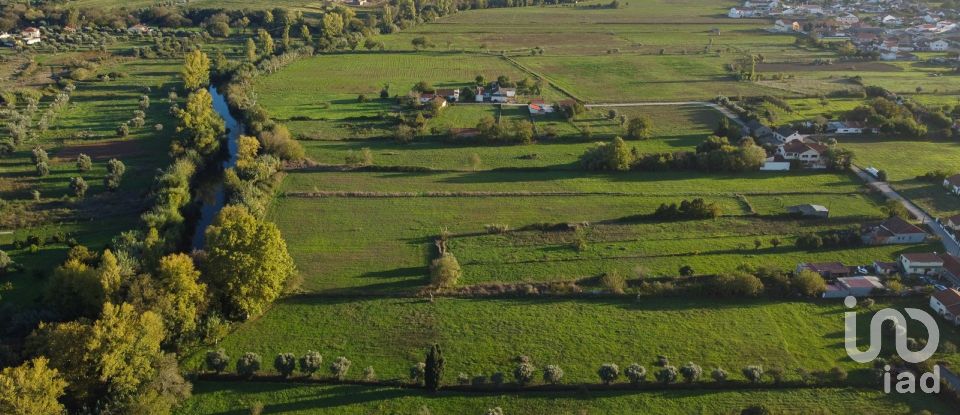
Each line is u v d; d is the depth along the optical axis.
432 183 146.88
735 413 78.69
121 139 176.25
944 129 176.88
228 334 92.81
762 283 103.69
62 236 121.62
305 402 80.50
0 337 88.00
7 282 105.75
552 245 119.00
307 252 116.50
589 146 170.50
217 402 80.12
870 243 118.56
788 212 130.62
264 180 144.12
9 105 198.00
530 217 130.38
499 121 190.25
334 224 127.31
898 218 122.50
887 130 177.75
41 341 80.19
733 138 173.38
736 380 83.81
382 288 105.25
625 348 90.38
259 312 97.31
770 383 83.44
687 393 82.25
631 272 109.69
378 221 128.75
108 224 127.56
